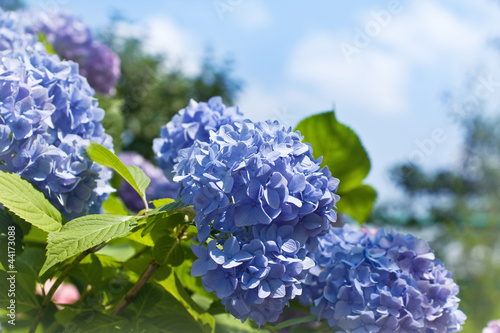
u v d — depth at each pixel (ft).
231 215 2.19
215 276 2.16
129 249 3.24
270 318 2.22
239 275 2.16
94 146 2.47
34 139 2.47
